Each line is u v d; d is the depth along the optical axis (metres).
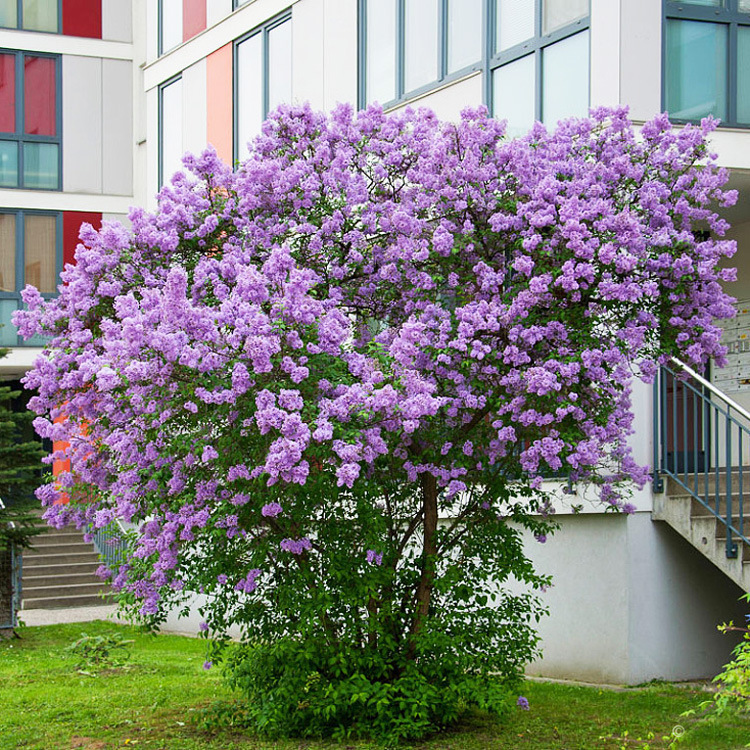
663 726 8.37
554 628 11.05
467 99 12.55
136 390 7.33
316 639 8.02
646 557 10.43
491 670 8.41
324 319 7.59
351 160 8.80
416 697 7.84
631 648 10.29
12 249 24.41
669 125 8.64
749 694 6.18
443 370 7.97
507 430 7.74
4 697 10.09
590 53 10.82
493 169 8.23
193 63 18.62
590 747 7.76
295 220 8.71
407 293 8.51
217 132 17.89
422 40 13.28
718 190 8.50
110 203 25.08
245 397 7.22
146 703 9.70
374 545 7.86
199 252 8.84
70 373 8.11
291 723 8.18
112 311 8.62
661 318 8.41
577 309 8.01
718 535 9.77
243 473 7.24
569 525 10.94
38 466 15.09
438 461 8.20
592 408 8.17
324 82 15.05
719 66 11.02
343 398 7.10
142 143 24.88
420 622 8.22
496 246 8.32
